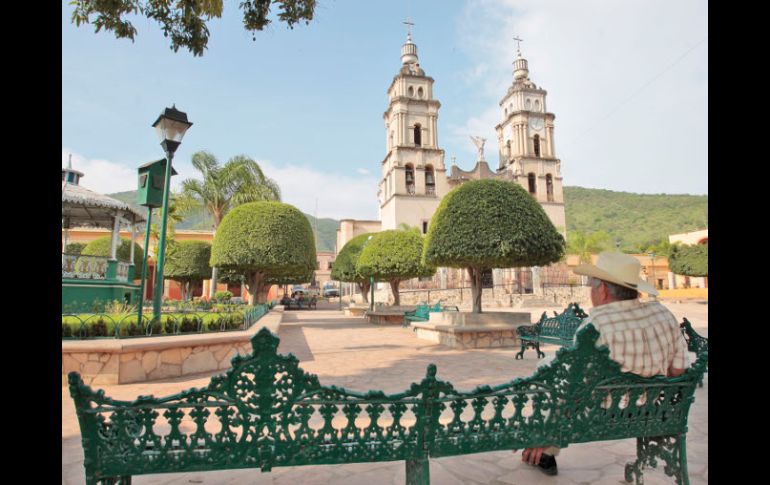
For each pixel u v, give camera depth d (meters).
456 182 38.84
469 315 9.94
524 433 2.19
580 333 2.22
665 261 47.78
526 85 40.72
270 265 14.06
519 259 9.73
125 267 12.70
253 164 20.44
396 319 16.94
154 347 5.98
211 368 6.77
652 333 2.45
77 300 10.90
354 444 2.05
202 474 2.86
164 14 4.84
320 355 8.38
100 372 5.64
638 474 2.62
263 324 9.71
